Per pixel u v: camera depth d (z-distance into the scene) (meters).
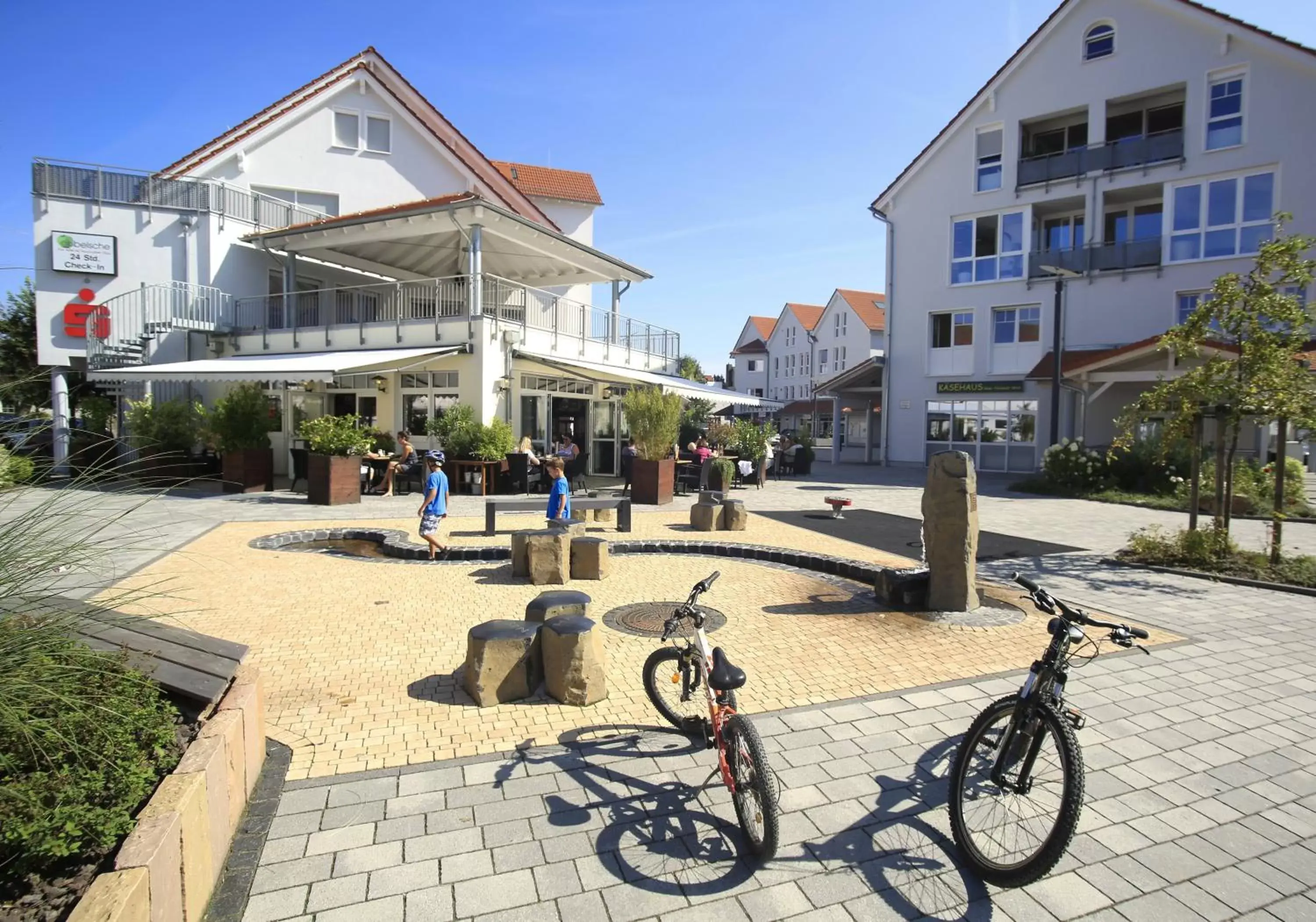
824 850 3.17
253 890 2.79
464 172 27.53
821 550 10.59
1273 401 8.76
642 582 8.46
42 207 19.97
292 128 25.00
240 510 13.70
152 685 3.12
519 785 3.63
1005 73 27.77
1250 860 3.16
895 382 31.36
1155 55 24.84
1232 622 6.97
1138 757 4.11
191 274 21.27
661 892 2.86
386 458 16.39
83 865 2.31
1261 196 23.19
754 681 5.18
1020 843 3.03
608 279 25.36
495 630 4.81
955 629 6.59
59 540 2.85
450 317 17.67
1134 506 17.03
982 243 29.03
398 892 2.81
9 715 2.36
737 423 23.33
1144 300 25.16
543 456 18.72
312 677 5.17
